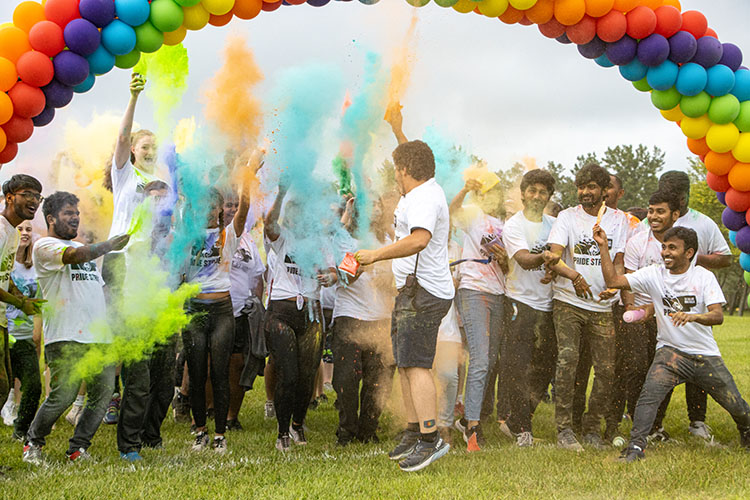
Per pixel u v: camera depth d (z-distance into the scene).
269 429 5.46
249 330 5.59
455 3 4.35
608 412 4.85
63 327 4.18
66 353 4.18
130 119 4.31
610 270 4.54
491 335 4.83
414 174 4.07
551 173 5.18
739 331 14.75
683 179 4.94
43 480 3.70
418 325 3.99
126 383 4.34
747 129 4.55
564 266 4.70
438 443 3.97
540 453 4.40
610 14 4.28
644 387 4.29
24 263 4.95
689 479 3.66
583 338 4.93
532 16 4.35
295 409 4.87
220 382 4.58
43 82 3.67
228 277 4.78
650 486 3.58
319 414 6.18
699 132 4.60
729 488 3.49
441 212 4.03
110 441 4.89
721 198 4.91
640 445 4.18
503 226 4.95
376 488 3.58
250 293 5.64
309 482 3.69
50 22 3.68
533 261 4.79
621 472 3.86
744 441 4.39
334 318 4.91
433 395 3.99
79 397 5.47
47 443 4.75
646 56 4.34
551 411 6.15
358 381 4.82
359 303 4.84
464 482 3.67
